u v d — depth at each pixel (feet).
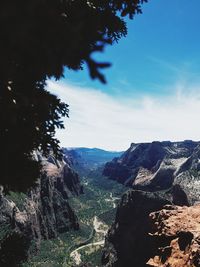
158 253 107.34
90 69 14.74
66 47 16.08
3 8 12.36
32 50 16.49
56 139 35.27
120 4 38.55
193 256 90.84
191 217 116.26
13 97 24.79
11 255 40.09
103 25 39.60
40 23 14.53
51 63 17.72
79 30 15.79
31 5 12.92
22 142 30.30
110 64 14.71
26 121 29.58
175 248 102.99
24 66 20.12
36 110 29.43
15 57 18.37
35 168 32.12
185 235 102.99
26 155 31.65
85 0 32.42
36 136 31.14
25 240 41.78
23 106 28.43
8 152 29.55
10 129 28.94
